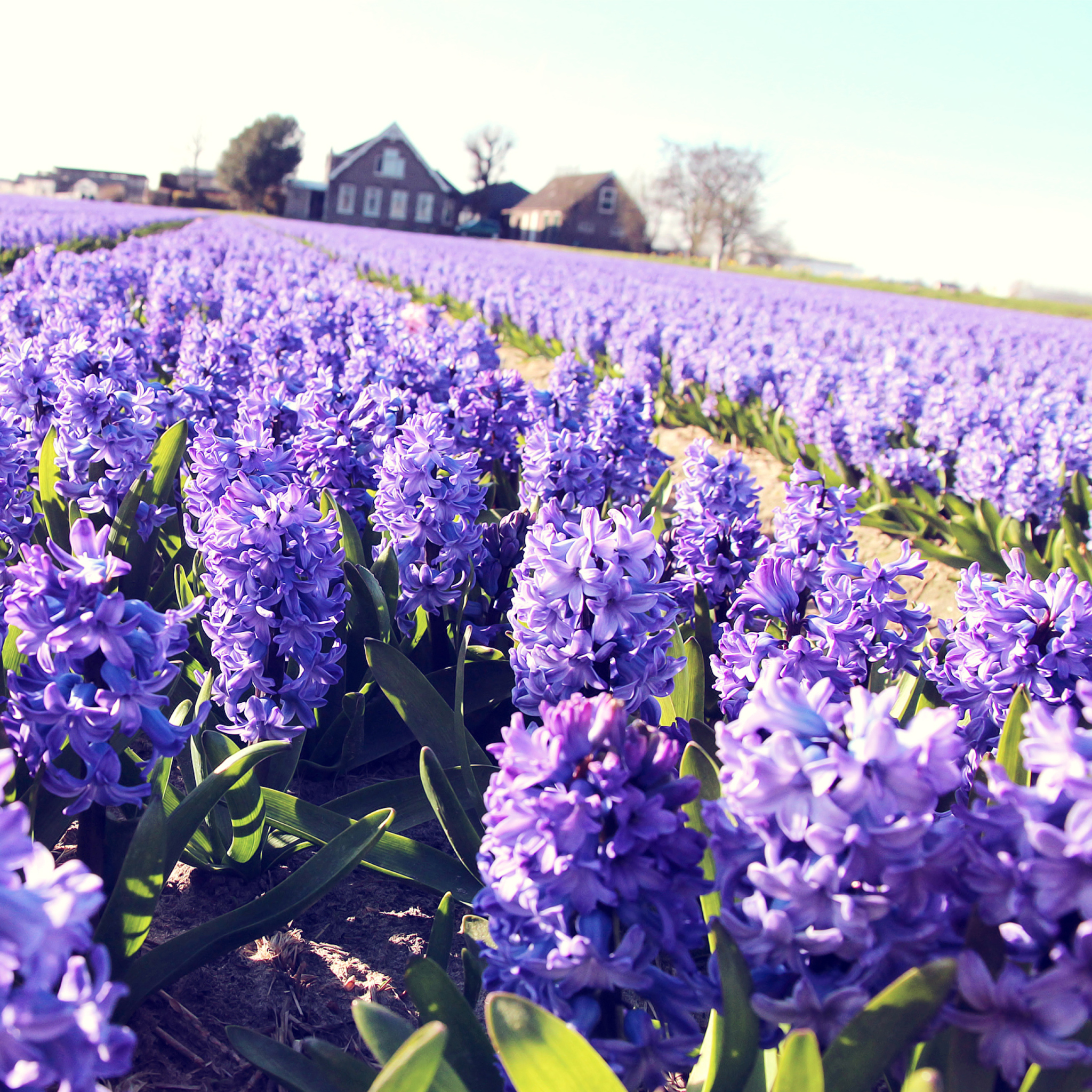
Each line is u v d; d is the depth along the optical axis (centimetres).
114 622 192
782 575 303
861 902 153
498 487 594
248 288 1389
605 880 166
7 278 1240
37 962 129
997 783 156
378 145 9088
